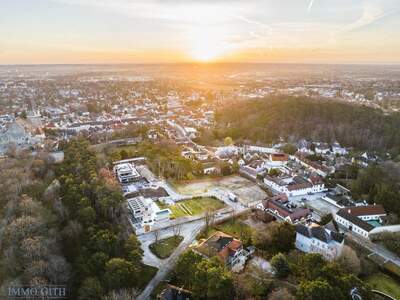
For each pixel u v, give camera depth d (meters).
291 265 88.06
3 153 167.50
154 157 186.75
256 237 103.12
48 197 117.06
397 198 128.25
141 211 125.75
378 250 103.81
